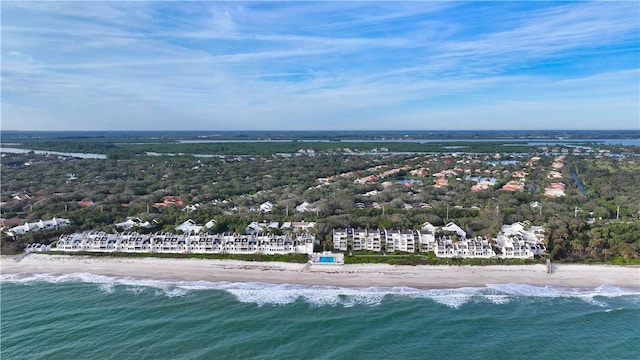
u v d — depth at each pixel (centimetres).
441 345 8994
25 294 11506
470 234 15462
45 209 19150
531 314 10294
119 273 12938
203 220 17638
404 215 17212
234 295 11394
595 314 10275
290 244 14238
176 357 8538
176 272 12950
